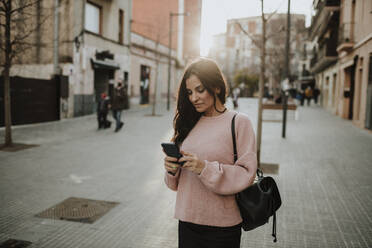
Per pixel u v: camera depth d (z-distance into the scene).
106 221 4.12
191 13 44.00
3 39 11.01
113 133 11.95
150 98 30.36
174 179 1.90
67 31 15.77
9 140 8.88
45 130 12.14
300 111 23.98
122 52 22.61
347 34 16.94
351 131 12.98
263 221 1.74
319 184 5.79
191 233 1.80
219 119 1.79
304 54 55.19
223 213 1.73
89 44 18.11
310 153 8.56
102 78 20.70
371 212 4.47
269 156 8.16
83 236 3.69
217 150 1.72
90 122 15.11
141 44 27.39
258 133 6.89
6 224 3.99
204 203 1.75
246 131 1.74
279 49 30.88
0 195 5.05
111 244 3.51
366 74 13.45
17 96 13.04
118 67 21.50
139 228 3.92
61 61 15.86
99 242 3.55
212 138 1.74
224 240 1.75
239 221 1.78
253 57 63.47
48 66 15.42
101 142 10.01
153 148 9.23
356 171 6.73
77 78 16.97
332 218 4.26
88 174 6.36
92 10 19.17
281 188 5.54
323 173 6.55
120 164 7.23
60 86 15.32
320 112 23.52
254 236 3.74
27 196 5.03
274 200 1.84
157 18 34.84
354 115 15.49
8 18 8.54
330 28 23.73
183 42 43.94
